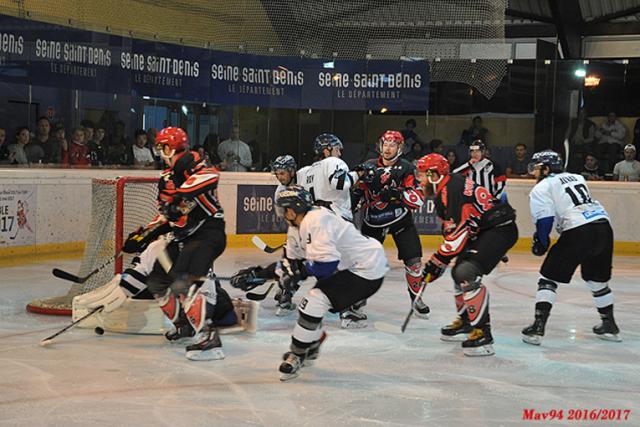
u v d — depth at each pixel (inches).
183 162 378.3
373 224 512.7
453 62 919.7
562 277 433.7
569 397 335.3
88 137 848.9
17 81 784.3
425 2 919.0
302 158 989.8
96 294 436.8
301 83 981.8
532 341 435.5
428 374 368.5
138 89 892.0
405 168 508.4
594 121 984.9
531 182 949.8
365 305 536.1
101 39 856.9
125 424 287.4
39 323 460.8
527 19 1242.0
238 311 454.9
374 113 989.8
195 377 352.8
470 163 652.1
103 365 370.3
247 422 292.2
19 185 746.8
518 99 989.2
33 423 286.7
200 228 382.9
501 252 401.7
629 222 931.3
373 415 304.2
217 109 951.0
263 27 978.7
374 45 970.7
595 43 1243.8
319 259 333.1
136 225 503.5
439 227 982.4
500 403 324.2
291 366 348.2
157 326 436.8
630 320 518.0
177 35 970.1
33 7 843.4
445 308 547.5
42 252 776.9
